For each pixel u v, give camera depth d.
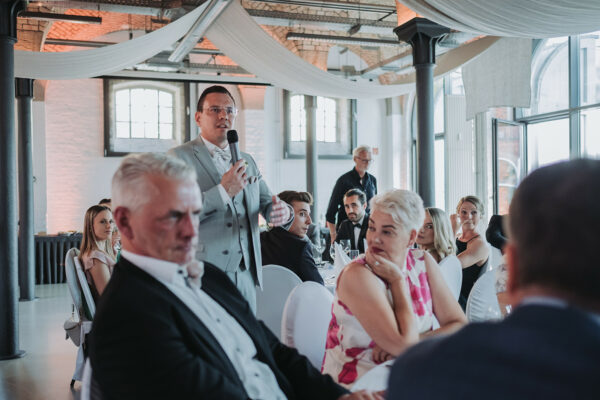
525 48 7.13
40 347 5.30
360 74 13.06
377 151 13.69
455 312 2.21
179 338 1.28
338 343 2.03
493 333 0.64
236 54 6.86
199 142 2.87
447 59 7.48
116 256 4.34
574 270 0.63
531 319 0.63
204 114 2.85
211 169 2.81
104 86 11.53
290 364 1.69
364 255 2.11
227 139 2.79
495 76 7.55
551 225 0.64
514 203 0.70
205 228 2.66
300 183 12.95
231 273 2.75
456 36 7.04
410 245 2.14
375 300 1.93
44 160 11.02
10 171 4.75
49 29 10.52
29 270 7.89
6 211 4.75
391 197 2.09
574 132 8.98
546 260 0.65
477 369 0.61
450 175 10.59
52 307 7.38
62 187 11.37
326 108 13.15
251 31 6.38
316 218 11.23
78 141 11.46
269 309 3.25
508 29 5.03
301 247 3.51
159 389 1.21
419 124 5.56
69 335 3.73
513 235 0.70
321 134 13.11
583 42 8.89
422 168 5.53
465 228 4.04
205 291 1.56
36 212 10.97
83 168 11.49
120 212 1.34
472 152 10.69
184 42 7.38
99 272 3.59
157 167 1.33
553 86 9.41
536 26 4.97
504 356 0.61
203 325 1.38
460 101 10.70
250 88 12.15
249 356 1.53
